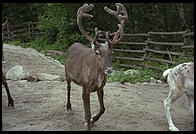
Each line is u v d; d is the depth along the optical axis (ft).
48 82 28.76
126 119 19.07
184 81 18.03
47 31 56.75
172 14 52.75
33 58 41.09
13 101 21.13
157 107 22.07
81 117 19.11
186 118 19.99
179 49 42.70
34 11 71.77
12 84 27.58
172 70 18.58
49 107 20.99
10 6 70.03
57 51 47.65
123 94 25.43
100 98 17.30
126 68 40.57
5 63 36.14
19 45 56.08
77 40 48.62
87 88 16.63
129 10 48.70
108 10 17.99
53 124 17.67
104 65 15.31
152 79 31.35
